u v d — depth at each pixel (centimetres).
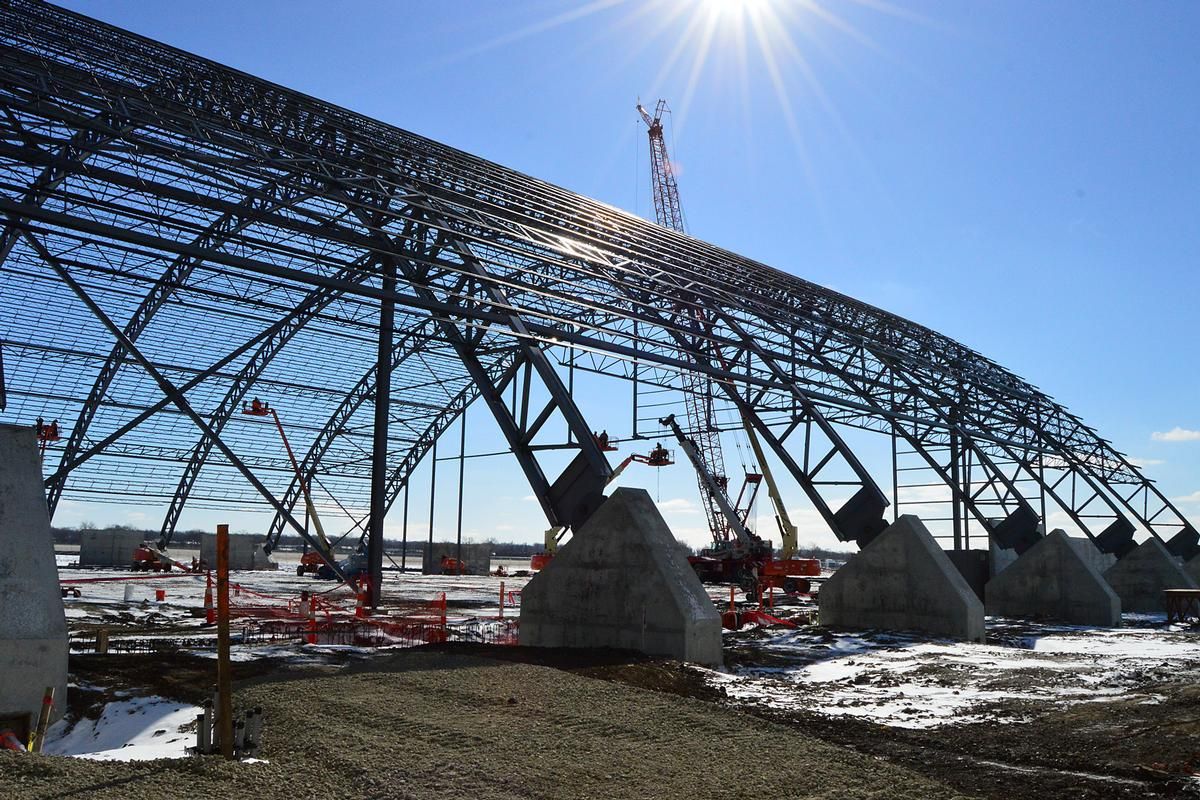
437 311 2247
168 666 1496
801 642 2311
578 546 1969
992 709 1380
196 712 1158
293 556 13550
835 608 2797
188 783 785
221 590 916
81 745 1110
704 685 1523
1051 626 3183
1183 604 3869
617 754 954
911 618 2617
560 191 3781
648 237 3525
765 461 6038
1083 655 2173
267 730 1023
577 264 2797
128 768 813
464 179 3011
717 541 6750
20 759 800
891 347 3919
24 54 2155
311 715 1079
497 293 2486
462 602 3806
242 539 7344
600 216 3531
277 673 1395
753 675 1723
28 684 1170
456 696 1203
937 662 1941
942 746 1123
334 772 856
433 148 3466
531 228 2823
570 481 2170
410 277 2634
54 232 1953
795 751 996
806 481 3284
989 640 2570
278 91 3117
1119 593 4356
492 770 874
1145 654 2222
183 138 2073
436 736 991
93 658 1558
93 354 4497
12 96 1841
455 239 2562
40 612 1201
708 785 859
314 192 2230
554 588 1989
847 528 3153
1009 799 881
